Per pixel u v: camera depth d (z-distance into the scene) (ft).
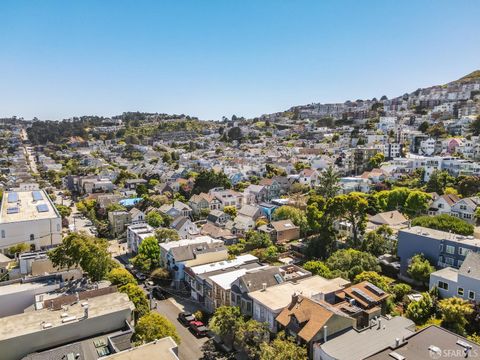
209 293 153.07
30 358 89.15
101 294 122.01
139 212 284.41
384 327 109.40
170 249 182.39
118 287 139.95
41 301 117.60
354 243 201.98
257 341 112.47
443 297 138.72
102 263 141.38
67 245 140.26
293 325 110.11
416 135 462.19
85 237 143.64
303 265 177.58
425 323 124.26
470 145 386.11
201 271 166.40
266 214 272.72
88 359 92.63
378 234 197.98
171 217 280.51
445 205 247.29
